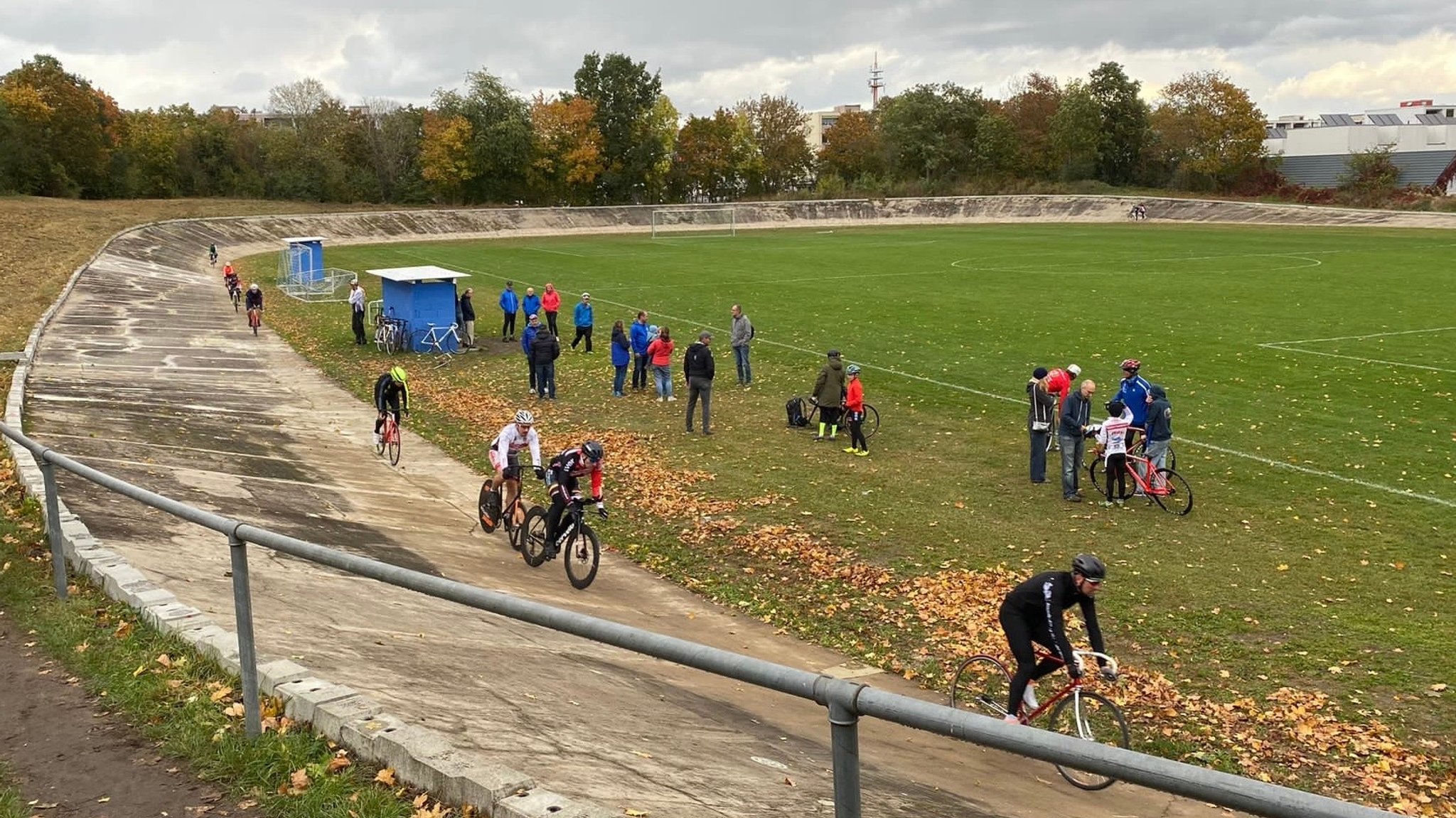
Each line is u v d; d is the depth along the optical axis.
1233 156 106.00
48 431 18.47
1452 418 21.78
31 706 7.00
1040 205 105.00
